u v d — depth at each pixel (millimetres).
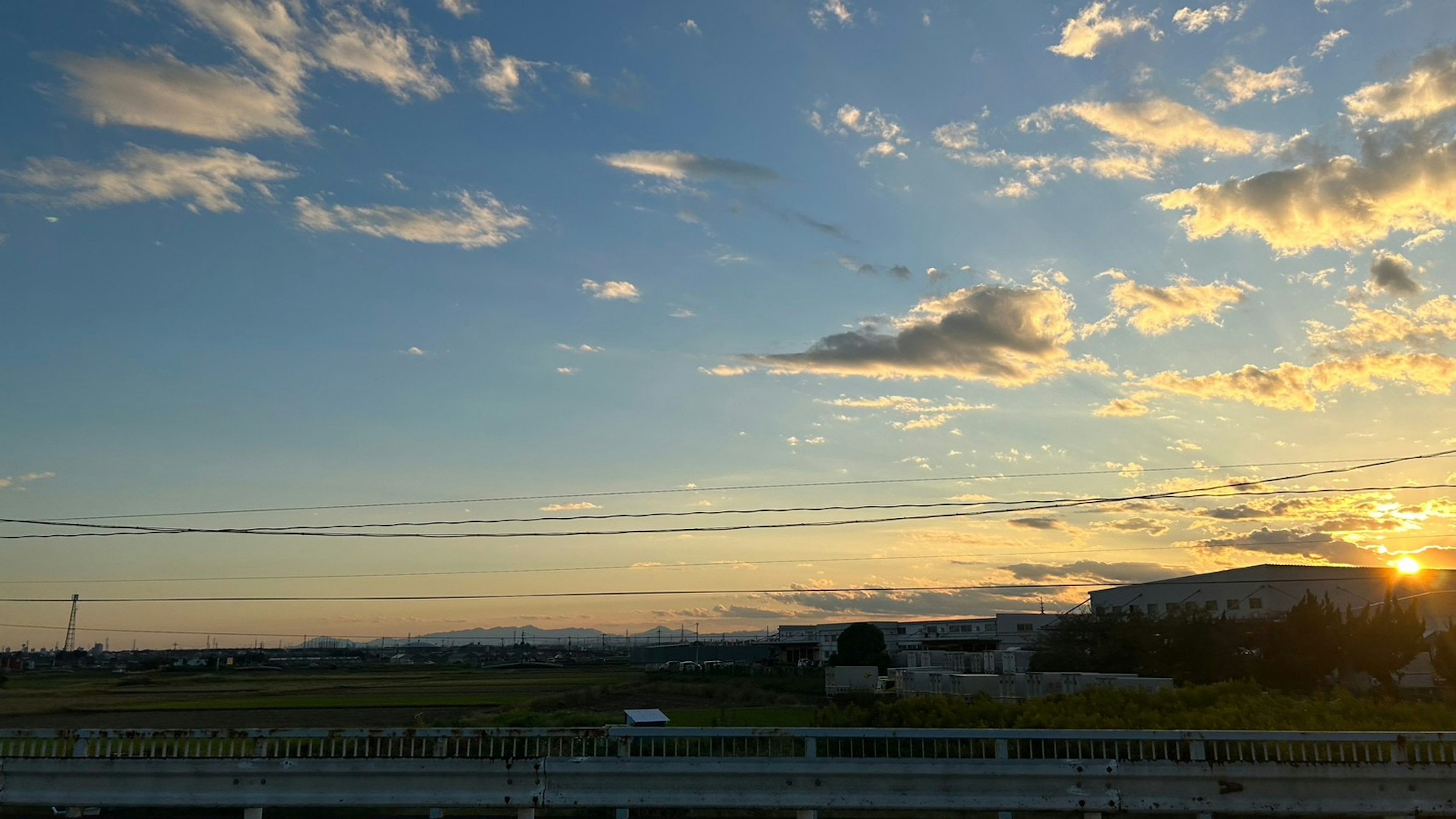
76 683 100000
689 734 14750
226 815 15266
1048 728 25781
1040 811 14578
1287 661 52406
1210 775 14445
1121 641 62031
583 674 122688
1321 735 14789
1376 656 49969
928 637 125062
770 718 43750
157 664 169875
